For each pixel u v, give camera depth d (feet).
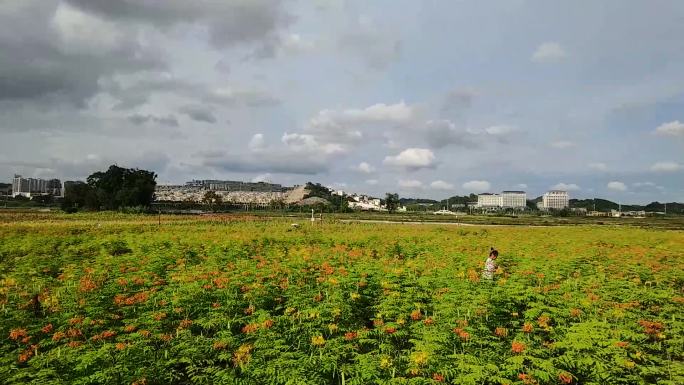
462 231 185.98
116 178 426.92
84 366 35.83
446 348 40.63
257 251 113.50
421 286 66.13
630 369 37.96
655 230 210.18
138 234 149.38
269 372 34.96
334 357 37.86
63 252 108.27
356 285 64.44
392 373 36.14
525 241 143.95
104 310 51.13
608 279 78.02
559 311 51.06
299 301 54.80
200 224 207.82
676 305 60.03
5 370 35.58
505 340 46.19
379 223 245.04
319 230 180.24
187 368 37.99
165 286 63.16
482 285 64.90
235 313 52.34
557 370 36.04
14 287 63.93
